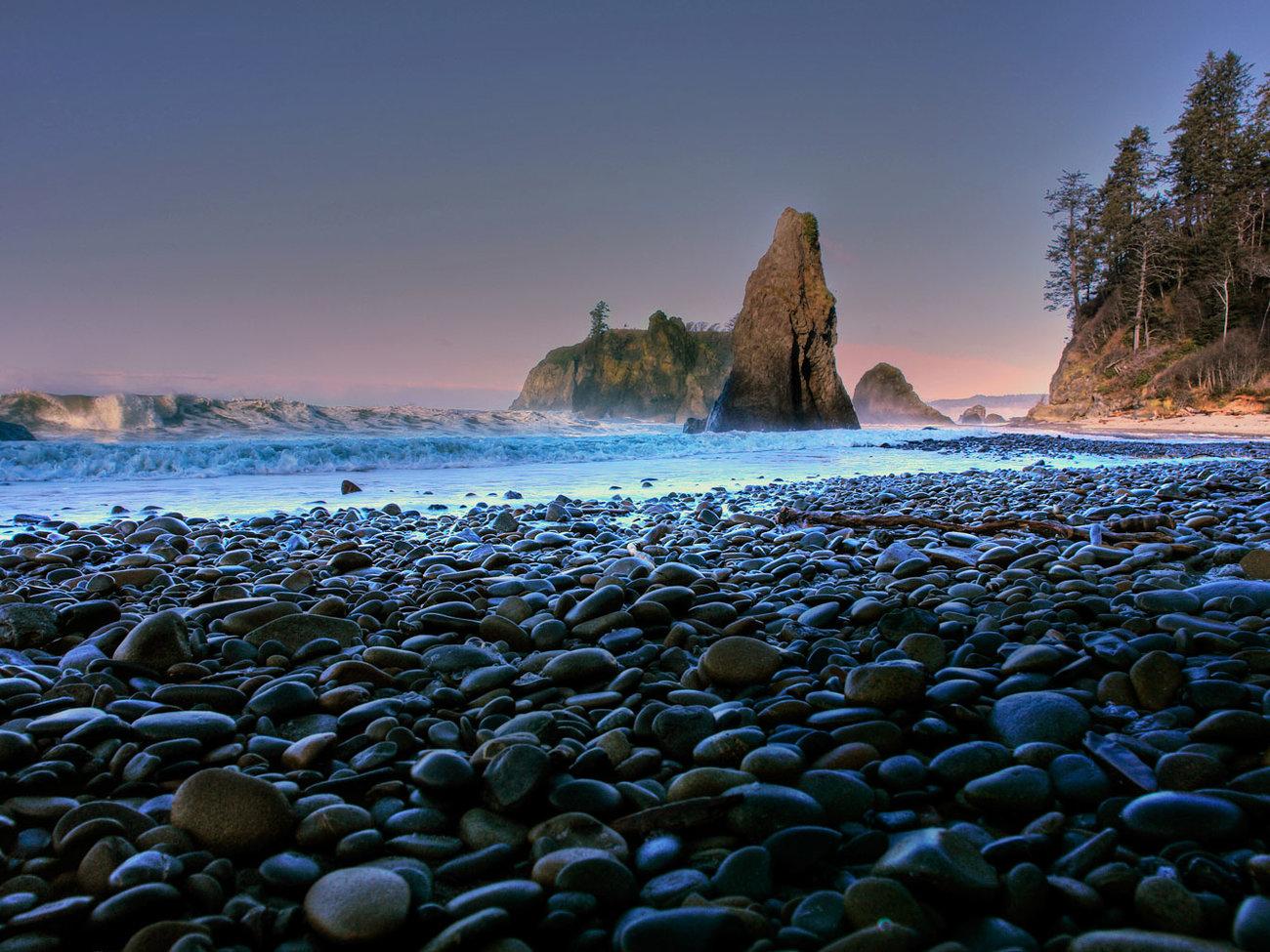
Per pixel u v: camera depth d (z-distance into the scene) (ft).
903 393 274.57
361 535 19.48
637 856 4.73
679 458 57.62
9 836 4.97
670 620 9.59
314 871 4.63
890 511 22.18
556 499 26.25
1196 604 9.46
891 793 5.49
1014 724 6.24
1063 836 4.86
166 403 84.17
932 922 3.99
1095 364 211.20
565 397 447.42
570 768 5.69
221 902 4.37
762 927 3.94
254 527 20.88
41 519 21.93
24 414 75.10
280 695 6.98
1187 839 4.55
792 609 10.23
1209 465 44.32
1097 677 7.34
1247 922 3.67
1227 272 182.09
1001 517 20.08
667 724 6.30
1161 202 215.51
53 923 4.03
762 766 5.47
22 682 7.27
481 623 9.39
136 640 8.02
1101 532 15.52
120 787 5.57
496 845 4.80
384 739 6.31
